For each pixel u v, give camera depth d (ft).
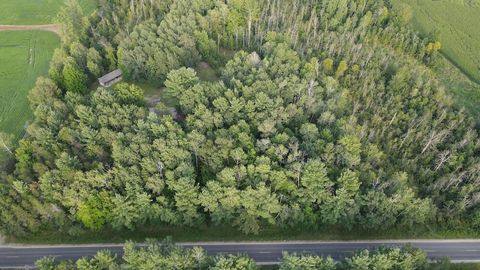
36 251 376.07
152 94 491.31
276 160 386.93
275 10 590.96
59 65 500.74
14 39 625.41
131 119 419.13
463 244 394.52
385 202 371.56
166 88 465.47
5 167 403.95
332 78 482.69
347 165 391.65
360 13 616.80
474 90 578.66
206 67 527.40
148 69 490.90
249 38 546.26
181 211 371.15
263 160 371.76
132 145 379.96
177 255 313.12
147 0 606.14
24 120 493.36
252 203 361.71
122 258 339.77
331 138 407.85
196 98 431.84
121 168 367.45
